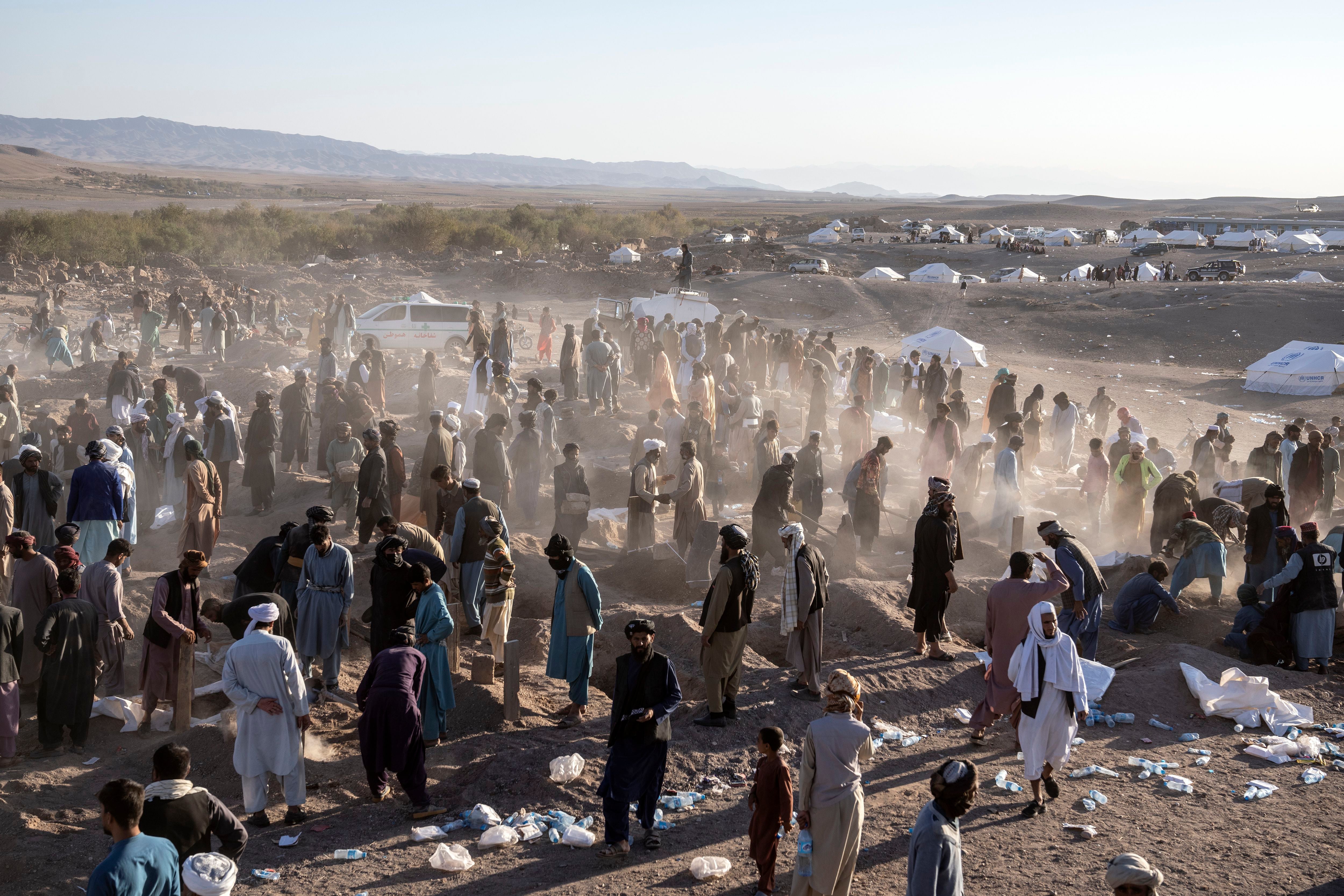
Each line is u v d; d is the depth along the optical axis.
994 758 8.70
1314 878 6.62
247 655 7.30
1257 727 9.52
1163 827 7.40
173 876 5.07
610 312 37.56
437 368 20.86
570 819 7.52
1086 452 22.58
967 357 35.09
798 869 6.19
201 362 31.14
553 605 12.18
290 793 7.43
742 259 81.50
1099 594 10.23
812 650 9.39
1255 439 25.70
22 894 6.41
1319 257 75.62
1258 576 11.85
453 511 11.37
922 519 10.48
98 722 9.14
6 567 10.70
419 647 8.66
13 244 64.38
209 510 12.26
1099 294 56.41
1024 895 6.37
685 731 8.76
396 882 6.61
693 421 15.53
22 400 25.56
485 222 99.81
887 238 111.75
